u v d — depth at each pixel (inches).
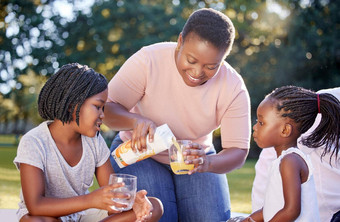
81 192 90.4
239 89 104.1
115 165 104.7
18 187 237.0
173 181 109.7
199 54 86.8
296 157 84.2
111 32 572.4
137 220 83.3
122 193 76.7
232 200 217.2
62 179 86.7
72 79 84.6
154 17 559.2
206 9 89.6
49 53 557.6
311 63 550.9
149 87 100.9
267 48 552.7
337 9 561.6
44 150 85.0
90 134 87.1
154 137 89.5
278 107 90.7
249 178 323.0
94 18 568.1
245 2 561.6
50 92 85.4
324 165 100.7
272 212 85.2
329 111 91.8
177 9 567.5
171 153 89.0
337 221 98.0
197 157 88.3
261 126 92.9
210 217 105.3
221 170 99.7
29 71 556.7
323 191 101.1
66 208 79.6
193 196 106.3
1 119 800.3
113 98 101.6
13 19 545.3
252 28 563.2
